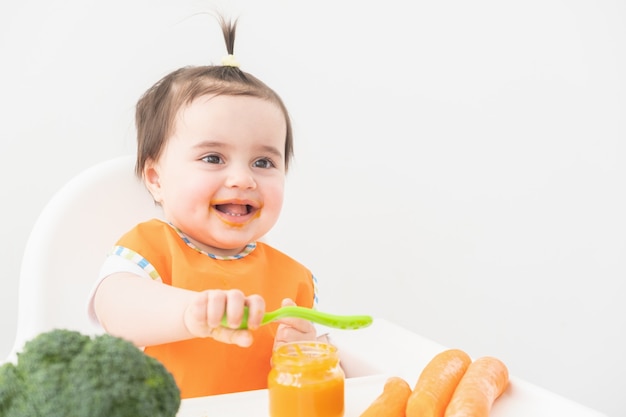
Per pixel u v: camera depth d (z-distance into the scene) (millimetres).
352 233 2443
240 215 1249
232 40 1430
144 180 1370
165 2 2170
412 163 2492
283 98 2318
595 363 2734
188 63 2197
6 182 2090
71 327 1299
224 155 1225
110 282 1119
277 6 2283
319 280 2412
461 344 2604
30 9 2072
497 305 2627
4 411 576
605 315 2729
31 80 2084
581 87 2635
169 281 1196
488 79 2543
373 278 2488
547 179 2635
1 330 2117
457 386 921
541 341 2678
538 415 910
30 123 2094
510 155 2592
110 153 2160
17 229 2111
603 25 2641
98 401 561
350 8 2369
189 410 901
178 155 1231
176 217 1250
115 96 2148
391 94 2443
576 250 2682
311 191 2373
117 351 602
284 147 1357
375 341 1263
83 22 2107
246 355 1217
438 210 2537
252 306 825
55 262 1305
